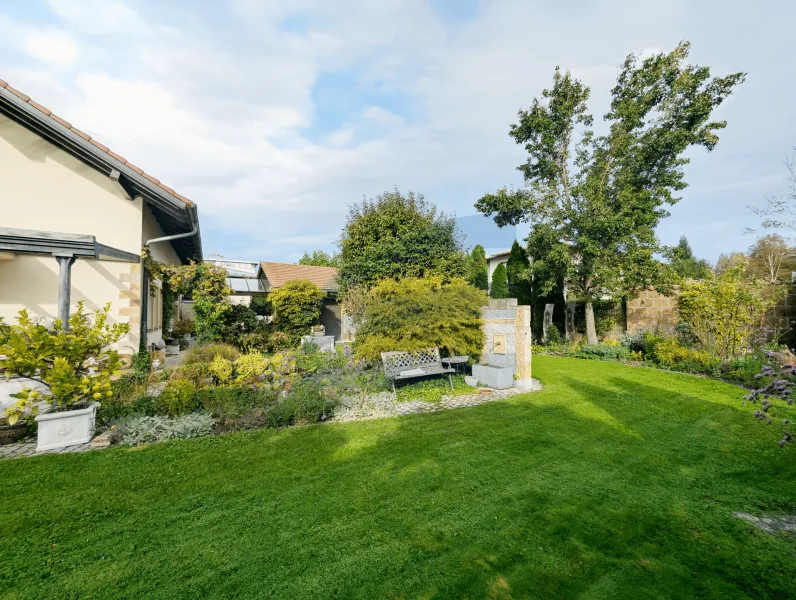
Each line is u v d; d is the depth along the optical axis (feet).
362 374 24.97
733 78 41.93
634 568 8.23
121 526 9.71
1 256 23.86
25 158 25.55
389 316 28.37
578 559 8.50
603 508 10.68
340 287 60.80
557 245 44.93
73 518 10.08
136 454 14.46
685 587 7.69
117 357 17.11
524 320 27.12
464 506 10.73
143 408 18.17
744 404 22.33
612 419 19.33
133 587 7.61
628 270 42.91
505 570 8.13
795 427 18.06
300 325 51.93
